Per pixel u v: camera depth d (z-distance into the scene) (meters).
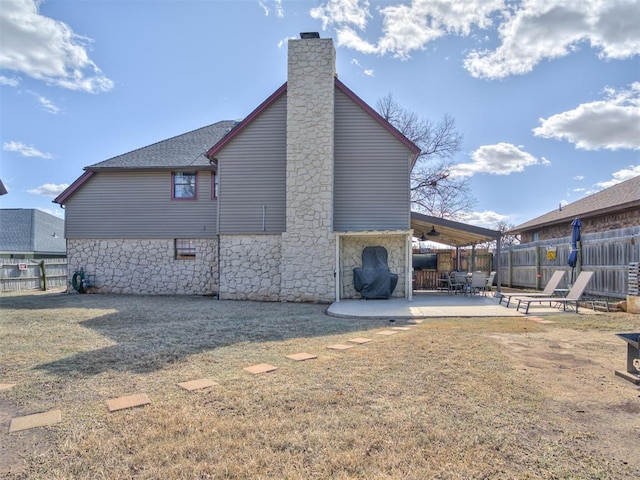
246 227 12.70
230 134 12.69
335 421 3.03
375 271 11.98
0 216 28.28
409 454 2.54
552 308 9.89
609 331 6.68
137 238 14.84
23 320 8.17
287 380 4.05
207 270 14.59
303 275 11.78
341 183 12.48
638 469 2.37
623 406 3.33
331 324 7.62
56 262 18.97
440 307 9.91
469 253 20.08
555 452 2.57
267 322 7.86
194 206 14.69
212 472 2.34
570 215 16.98
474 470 2.35
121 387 3.89
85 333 6.68
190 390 3.77
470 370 4.35
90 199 14.98
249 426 2.95
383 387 3.81
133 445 2.69
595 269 12.07
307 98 12.02
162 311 9.59
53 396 3.66
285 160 12.68
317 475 2.30
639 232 10.09
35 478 2.31
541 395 3.59
